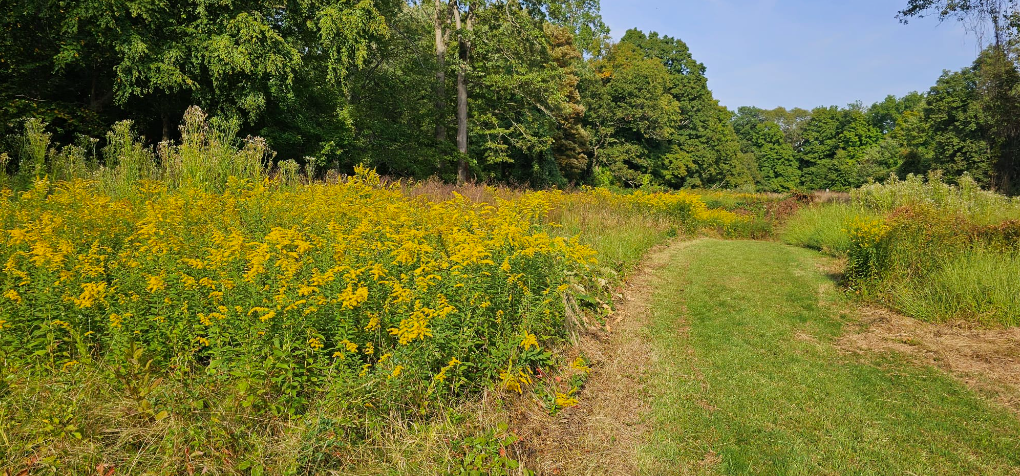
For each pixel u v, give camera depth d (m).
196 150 9.02
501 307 4.51
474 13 21.67
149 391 3.01
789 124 81.81
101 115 14.08
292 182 9.84
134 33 12.34
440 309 3.77
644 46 53.56
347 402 3.21
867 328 6.35
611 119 41.81
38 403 2.91
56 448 2.71
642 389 4.66
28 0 12.05
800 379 4.86
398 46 21.73
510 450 3.42
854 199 14.63
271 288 3.74
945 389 4.58
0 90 12.55
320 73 17.41
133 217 5.79
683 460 3.59
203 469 2.74
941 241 7.43
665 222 15.83
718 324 6.60
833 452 3.65
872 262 7.71
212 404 3.06
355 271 3.99
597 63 46.94
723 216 18.58
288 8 15.28
